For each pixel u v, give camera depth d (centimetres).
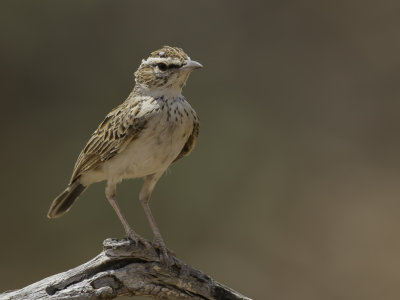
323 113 1941
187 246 1598
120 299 1337
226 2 1917
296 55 1959
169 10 1870
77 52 1803
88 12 1820
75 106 1769
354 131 1925
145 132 771
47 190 1675
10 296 681
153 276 706
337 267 1553
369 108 1961
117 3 1834
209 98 1839
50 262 1553
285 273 1541
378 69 1998
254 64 1908
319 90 1955
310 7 1984
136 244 700
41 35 1789
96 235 1569
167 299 715
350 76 1988
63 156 1712
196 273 718
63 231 1586
